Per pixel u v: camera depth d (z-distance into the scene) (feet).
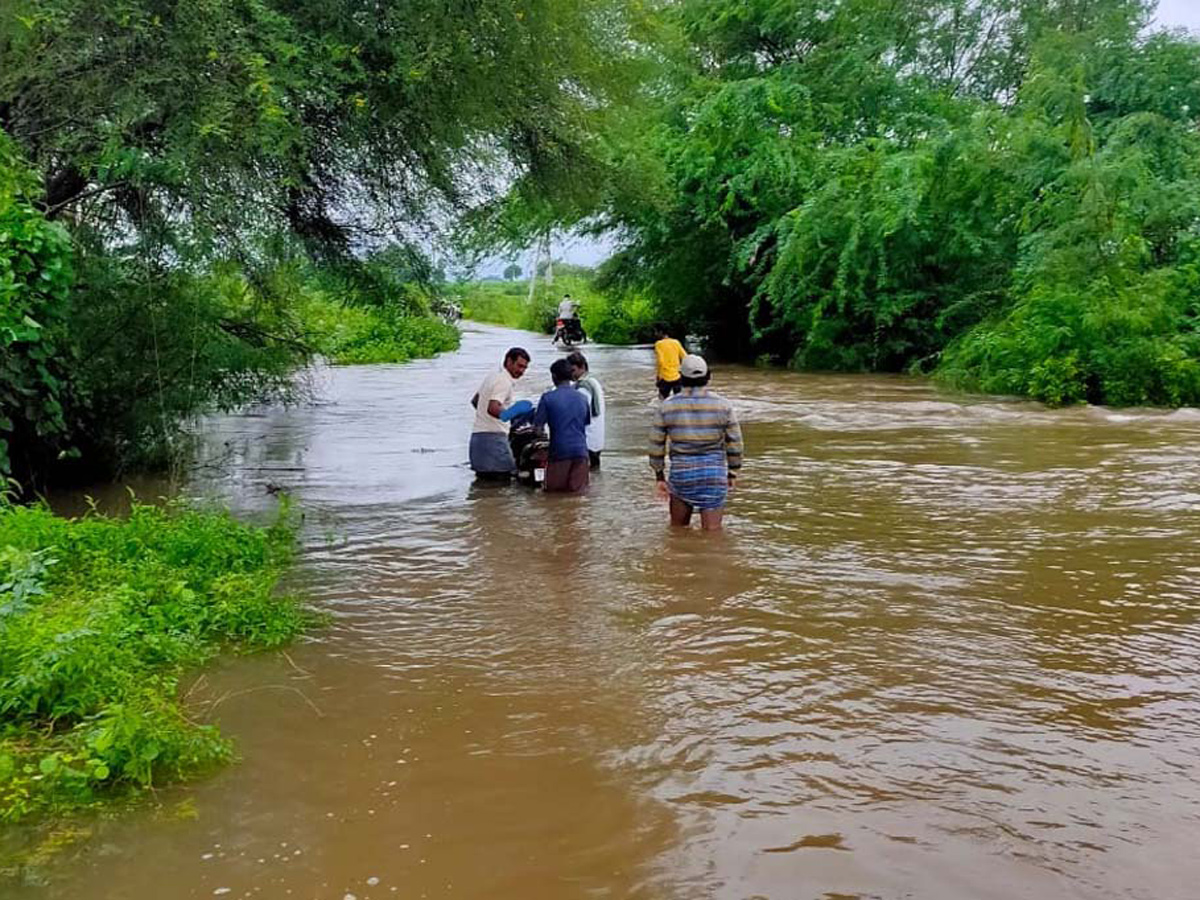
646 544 25.48
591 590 21.45
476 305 247.50
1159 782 12.85
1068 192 62.54
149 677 15.75
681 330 104.32
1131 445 40.88
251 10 27.14
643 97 48.49
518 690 15.98
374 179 36.70
